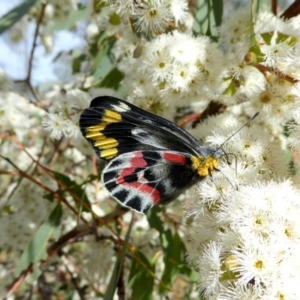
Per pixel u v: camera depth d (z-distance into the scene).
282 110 0.14
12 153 0.23
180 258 0.18
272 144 0.13
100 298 0.21
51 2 0.20
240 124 0.14
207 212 0.12
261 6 0.17
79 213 0.16
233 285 0.10
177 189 0.13
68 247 0.24
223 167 0.13
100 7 0.15
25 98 0.22
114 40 0.19
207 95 0.15
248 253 0.10
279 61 0.14
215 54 0.14
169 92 0.15
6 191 0.22
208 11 0.16
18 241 0.20
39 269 0.18
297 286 0.10
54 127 0.15
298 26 0.15
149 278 0.17
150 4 0.14
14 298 0.23
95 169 0.20
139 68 0.15
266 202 0.11
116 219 0.19
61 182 0.18
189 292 0.21
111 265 0.21
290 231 0.11
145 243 0.20
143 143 0.13
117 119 0.13
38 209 0.20
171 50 0.14
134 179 0.13
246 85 0.15
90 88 0.17
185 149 0.13
